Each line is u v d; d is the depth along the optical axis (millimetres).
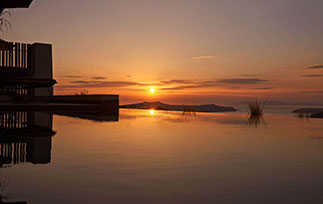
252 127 4020
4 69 6621
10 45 9672
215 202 1032
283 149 2213
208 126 4109
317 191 1167
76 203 1001
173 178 1356
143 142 2490
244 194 1125
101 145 2295
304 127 4090
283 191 1167
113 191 1147
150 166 1601
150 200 1049
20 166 1544
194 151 2090
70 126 3840
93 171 1464
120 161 1717
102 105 7227
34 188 1163
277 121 5371
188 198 1075
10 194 1082
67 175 1377
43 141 2461
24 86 8406
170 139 2701
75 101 8656
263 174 1452
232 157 1886
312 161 1779
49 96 10219
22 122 4465
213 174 1440
